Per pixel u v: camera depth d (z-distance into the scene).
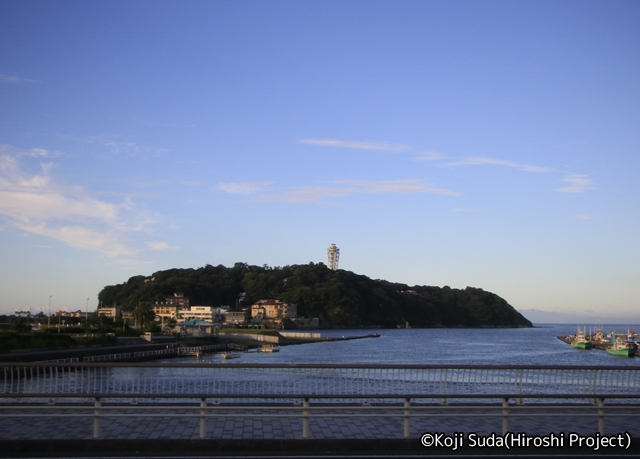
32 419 14.64
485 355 115.25
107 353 81.25
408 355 114.94
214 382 15.87
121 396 12.28
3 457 11.67
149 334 110.81
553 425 14.95
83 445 12.23
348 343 171.62
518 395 13.08
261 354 119.56
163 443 12.35
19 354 60.84
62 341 78.81
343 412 16.20
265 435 12.98
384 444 12.65
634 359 107.06
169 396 12.41
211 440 12.41
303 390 16.14
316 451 12.45
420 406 13.01
